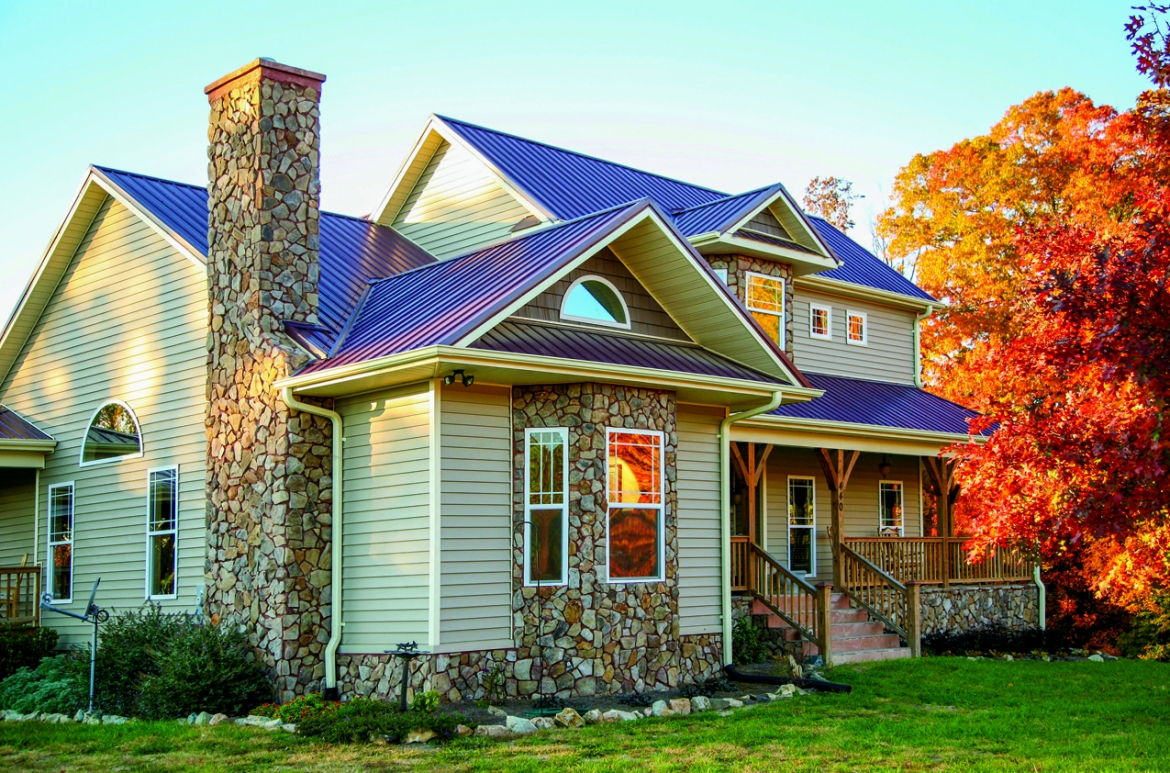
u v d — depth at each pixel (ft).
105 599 61.41
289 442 49.01
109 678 50.44
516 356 44.34
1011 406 45.32
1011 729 43.32
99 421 63.77
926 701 50.06
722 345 55.72
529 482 48.42
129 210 62.69
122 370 62.39
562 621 47.19
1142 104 51.67
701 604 54.90
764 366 55.42
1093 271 37.73
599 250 50.72
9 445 64.85
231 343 52.75
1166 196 44.34
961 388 113.39
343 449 50.19
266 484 49.73
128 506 60.85
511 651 47.34
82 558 63.67
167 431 58.75
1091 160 111.04
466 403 47.37
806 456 78.28
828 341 83.92
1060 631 88.84
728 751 38.68
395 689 46.34
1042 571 89.45
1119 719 45.91
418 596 46.03
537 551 48.06
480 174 70.85
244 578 50.49
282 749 39.27
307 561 48.91
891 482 84.53
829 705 48.03
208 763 37.47
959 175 123.03
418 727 40.11
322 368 47.55
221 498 52.37
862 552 73.72
